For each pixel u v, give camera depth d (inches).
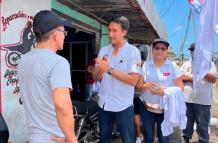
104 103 150.0
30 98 89.0
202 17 206.1
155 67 176.2
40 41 91.2
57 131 88.7
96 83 234.5
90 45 386.6
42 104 87.2
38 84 87.0
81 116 213.3
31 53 91.6
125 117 147.6
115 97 147.9
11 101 152.9
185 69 243.4
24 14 160.2
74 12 283.1
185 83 245.8
